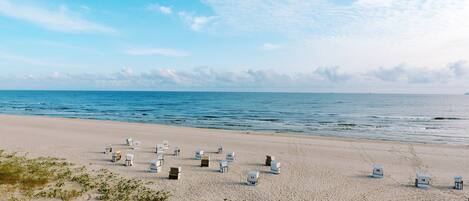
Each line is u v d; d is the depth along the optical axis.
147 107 98.25
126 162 22.08
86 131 37.75
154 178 19.31
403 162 24.91
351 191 17.72
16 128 38.66
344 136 42.06
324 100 157.88
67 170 20.22
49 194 15.93
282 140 34.09
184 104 115.88
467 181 20.14
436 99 181.38
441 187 18.78
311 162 24.41
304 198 16.42
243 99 164.38
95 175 19.47
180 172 19.80
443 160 25.67
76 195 15.93
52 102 121.00
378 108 99.31
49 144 28.67
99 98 162.25
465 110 91.44
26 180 17.80
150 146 29.66
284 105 113.19
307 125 54.12
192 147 29.61
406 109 95.31
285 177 20.28
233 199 16.05
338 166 23.34
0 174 18.58
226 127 50.53
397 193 17.56
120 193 16.42
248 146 30.56
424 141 38.81
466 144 36.56
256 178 18.47
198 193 16.84
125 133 37.12
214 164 23.33
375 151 28.80
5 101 125.44
